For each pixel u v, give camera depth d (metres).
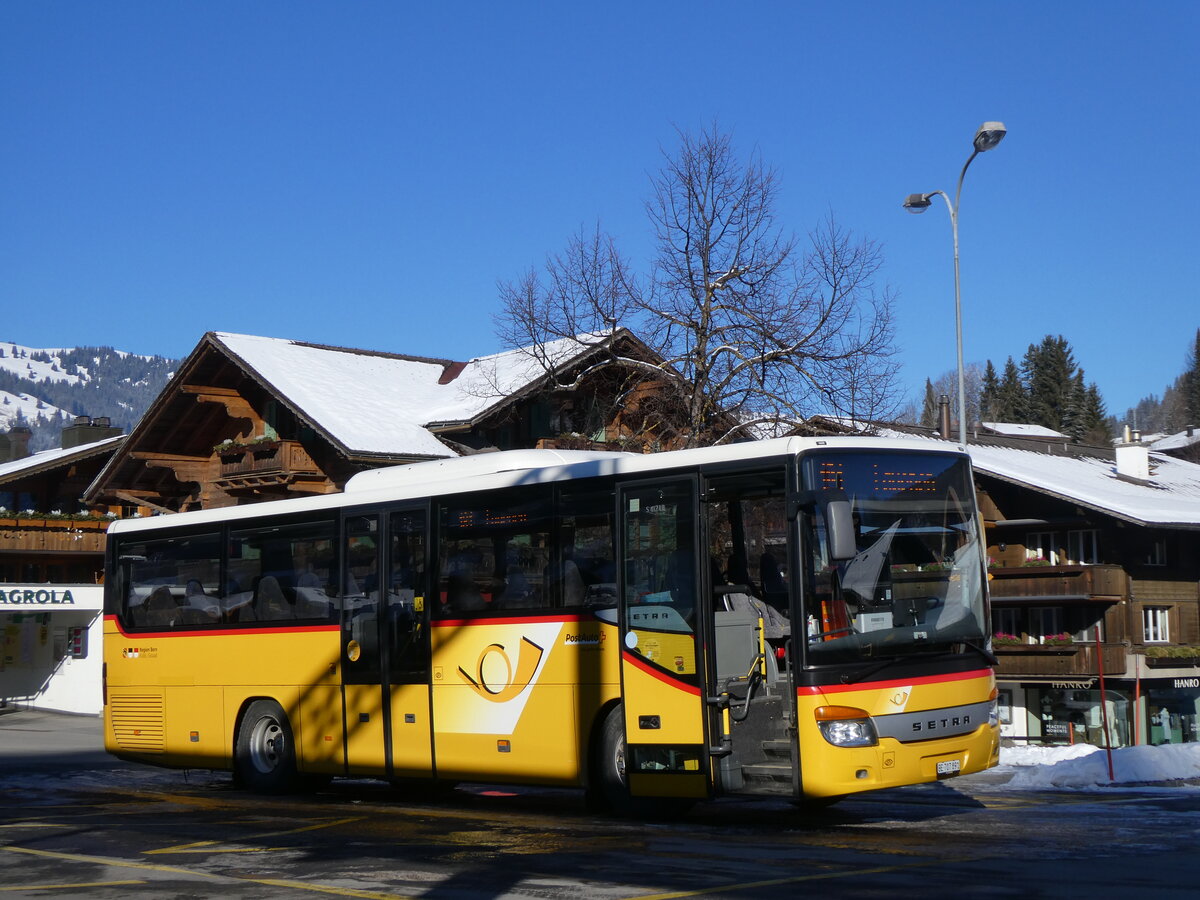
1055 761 19.55
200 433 44.50
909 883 9.30
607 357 33.50
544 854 11.13
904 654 12.23
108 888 9.90
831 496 11.79
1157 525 40.19
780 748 12.25
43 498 52.75
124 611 19.64
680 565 13.03
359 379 42.22
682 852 11.08
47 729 39.16
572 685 13.88
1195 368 161.88
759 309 30.73
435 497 15.52
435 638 15.26
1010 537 46.00
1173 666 44.34
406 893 9.40
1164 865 9.95
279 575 17.44
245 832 13.19
